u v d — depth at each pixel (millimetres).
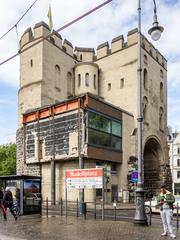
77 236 12711
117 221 17984
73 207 29250
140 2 17375
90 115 34188
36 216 21016
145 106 48031
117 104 47969
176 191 79500
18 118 44594
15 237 12719
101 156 35281
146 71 48750
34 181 21609
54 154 35969
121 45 49031
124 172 39594
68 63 48719
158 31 14914
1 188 22203
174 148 81562
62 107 35969
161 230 14156
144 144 46375
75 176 20391
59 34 47031
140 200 15898
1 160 75000
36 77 43125
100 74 50938
